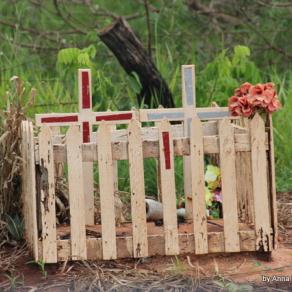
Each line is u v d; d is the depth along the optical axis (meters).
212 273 9.02
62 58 13.01
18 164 10.09
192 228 9.42
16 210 10.27
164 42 16.55
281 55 16.69
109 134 8.87
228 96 14.00
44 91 14.29
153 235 9.08
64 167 10.83
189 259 9.19
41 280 8.91
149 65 12.93
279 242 10.13
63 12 17.48
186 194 9.91
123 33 12.83
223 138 9.00
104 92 13.59
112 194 8.95
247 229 9.25
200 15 16.91
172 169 8.97
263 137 9.05
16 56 15.12
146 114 9.73
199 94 14.14
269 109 9.10
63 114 9.58
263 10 16.86
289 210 11.41
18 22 16.42
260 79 14.77
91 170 9.81
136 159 8.91
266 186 9.11
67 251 8.98
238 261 9.26
